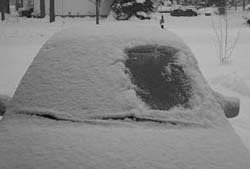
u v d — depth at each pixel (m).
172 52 4.17
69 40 4.18
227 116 4.21
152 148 2.97
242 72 14.66
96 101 3.55
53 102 3.63
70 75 3.79
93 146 2.97
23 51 22.16
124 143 3.02
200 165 2.83
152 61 3.99
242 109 9.45
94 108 3.51
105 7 50.88
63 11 50.53
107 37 4.12
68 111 3.52
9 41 29.47
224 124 3.56
